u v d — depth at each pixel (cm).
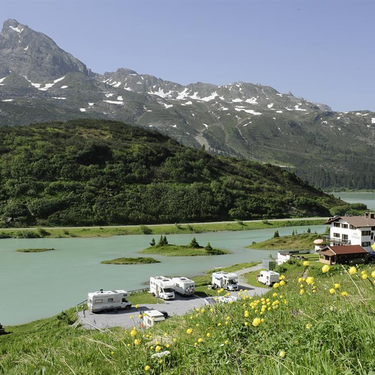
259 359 612
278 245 10506
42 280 6594
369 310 628
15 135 19125
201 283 6019
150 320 3256
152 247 10100
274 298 1091
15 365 1100
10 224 13525
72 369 870
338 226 7281
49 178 16238
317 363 494
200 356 736
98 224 14312
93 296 4472
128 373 761
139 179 17612
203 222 15738
